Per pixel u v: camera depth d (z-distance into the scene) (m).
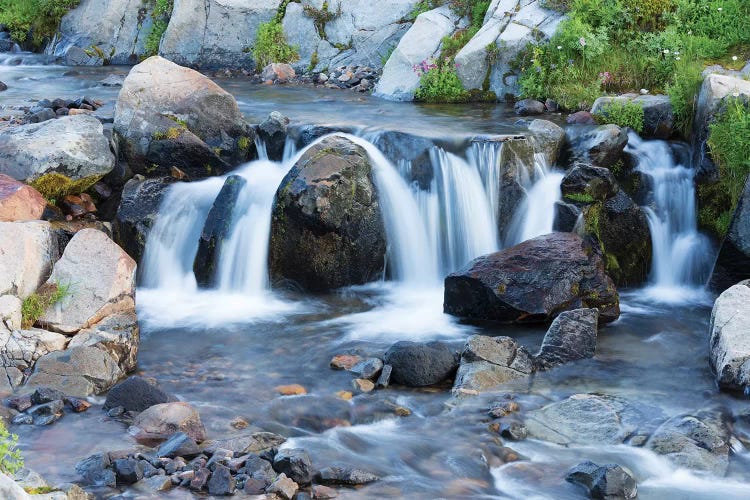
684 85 12.47
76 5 20.41
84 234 9.01
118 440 6.65
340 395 7.56
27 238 8.69
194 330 9.11
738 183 10.84
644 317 9.70
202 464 6.23
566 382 7.89
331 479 6.13
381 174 10.78
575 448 6.71
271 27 18.05
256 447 6.56
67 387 7.46
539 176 11.25
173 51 18.72
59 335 8.05
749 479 6.33
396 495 5.99
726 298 8.58
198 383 7.79
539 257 9.50
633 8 14.59
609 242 10.74
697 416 7.23
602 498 5.97
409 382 7.79
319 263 10.20
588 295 9.39
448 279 9.49
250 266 10.20
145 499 5.83
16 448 6.48
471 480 6.22
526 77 14.52
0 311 8.03
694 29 14.45
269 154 11.84
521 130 11.96
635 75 13.88
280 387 7.71
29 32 20.75
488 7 15.79
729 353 7.80
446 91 14.84
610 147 11.47
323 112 13.59
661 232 11.23
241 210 10.40
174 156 11.32
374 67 17.12
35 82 16.52
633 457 6.59
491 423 7.07
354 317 9.54
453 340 8.83
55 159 10.41
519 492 6.07
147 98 11.51
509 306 9.13
